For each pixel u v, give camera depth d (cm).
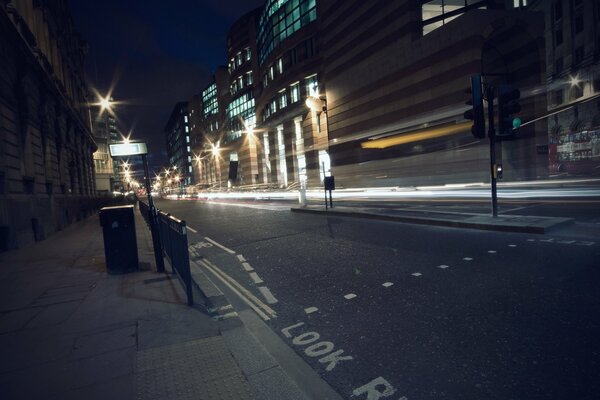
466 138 2280
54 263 769
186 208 2950
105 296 481
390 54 2842
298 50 4328
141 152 616
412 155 2683
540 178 2316
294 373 272
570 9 3581
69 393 243
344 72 3466
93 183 3516
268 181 6312
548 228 708
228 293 497
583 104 3422
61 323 384
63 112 2033
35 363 292
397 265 571
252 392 238
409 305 397
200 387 245
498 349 286
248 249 830
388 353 295
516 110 845
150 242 1002
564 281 428
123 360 289
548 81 3909
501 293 408
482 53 2448
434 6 2622
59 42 2206
